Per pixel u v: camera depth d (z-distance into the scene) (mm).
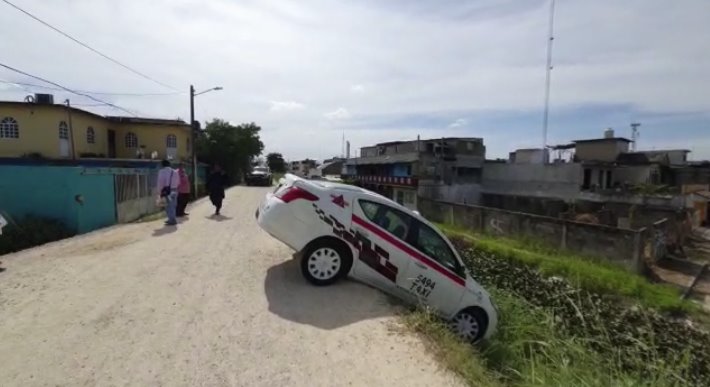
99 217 13602
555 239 14586
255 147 44969
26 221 12211
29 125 22641
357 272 5945
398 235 6039
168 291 5426
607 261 12945
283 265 6902
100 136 28328
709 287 11773
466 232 18219
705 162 38531
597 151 35312
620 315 8945
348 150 65938
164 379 3324
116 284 5641
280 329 4383
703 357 7031
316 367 3633
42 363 3484
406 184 35312
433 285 5992
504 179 33781
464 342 4641
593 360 5195
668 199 23531
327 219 5863
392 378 3510
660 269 13445
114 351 3744
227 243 8602
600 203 21672
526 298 10750
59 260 6828
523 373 4504
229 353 3812
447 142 38031
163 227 10469
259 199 20172
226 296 5324
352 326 4535
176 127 32250
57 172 12703
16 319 4359
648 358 6535
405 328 4547
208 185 13281
